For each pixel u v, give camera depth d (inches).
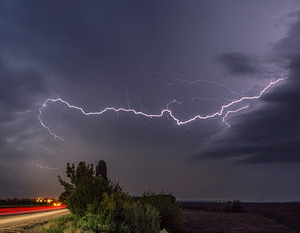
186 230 1034.7
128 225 705.0
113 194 787.4
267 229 1256.8
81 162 991.6
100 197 813.2
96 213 735.7
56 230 671.1
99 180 854.5
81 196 813.2
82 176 944.3
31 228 803.4
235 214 1850.4
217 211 2158.0
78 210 802.2
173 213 893.8
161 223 869.2
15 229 759.7
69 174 978.7
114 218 730.2
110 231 655.1
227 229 1197.7
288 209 2687.0
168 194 930.1
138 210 736.3
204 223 1310.3
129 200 809.5
